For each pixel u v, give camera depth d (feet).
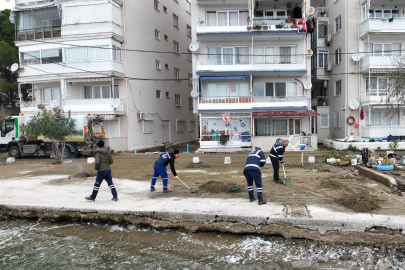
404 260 16.43
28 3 72.18
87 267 16.66
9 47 87.51
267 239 19.60
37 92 76.07
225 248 18.53
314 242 18.97
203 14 71.46
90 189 30.07
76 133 53.88
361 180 31.83
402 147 63.52
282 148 30.53
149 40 83.61
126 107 72.38
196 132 118.83
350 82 72.95
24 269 16.61
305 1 69.00
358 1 72.64
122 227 22.25
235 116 70.49
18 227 22.90
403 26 68.59
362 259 16.72
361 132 72.54
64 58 70.69
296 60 71.72
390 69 68.03
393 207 21.89
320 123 82.69
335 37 78.74
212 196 26.16
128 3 73.92
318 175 34.91
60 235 21.16
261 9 73.26
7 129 63.00
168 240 19.88
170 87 96.63
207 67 70.49
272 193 26.66
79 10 69.62
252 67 70.13
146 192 28.43
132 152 70.18
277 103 70.23
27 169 45.19
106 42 68.64
